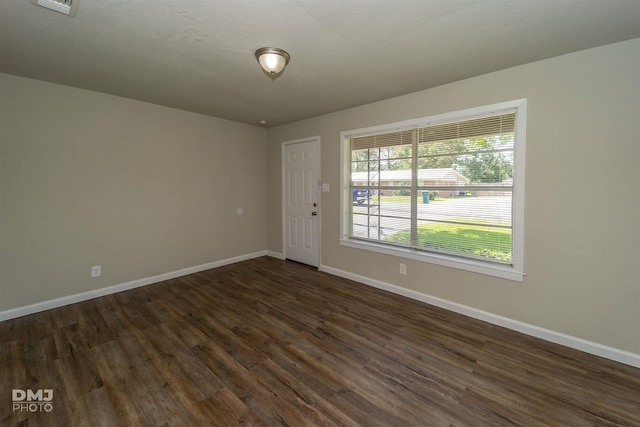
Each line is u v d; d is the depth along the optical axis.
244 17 1.73
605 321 2.12
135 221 3.52
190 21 1.78
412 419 1.58
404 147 3.24
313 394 1.76
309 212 4.41
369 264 3.61
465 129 2.77
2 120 2.64
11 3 1.59
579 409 1.65
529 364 2.05
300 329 2.55
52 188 2.93
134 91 3.11
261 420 1.57
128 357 2.13
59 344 2.30
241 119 4.35
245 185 4.75
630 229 2.02
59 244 2.99
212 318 2.75
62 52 2.20
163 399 1.72
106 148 3.25
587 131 2.14
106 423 1.55
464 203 2.83
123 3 1.60
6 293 2.71
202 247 4.21
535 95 2.33
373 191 3.60
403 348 2.25
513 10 1.65
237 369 2.00
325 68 2.45
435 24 1.80
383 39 1.98
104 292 3.30
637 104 1.96
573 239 2.23
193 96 3.25
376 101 3.38
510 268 2.56
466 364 2.05
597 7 1.62
